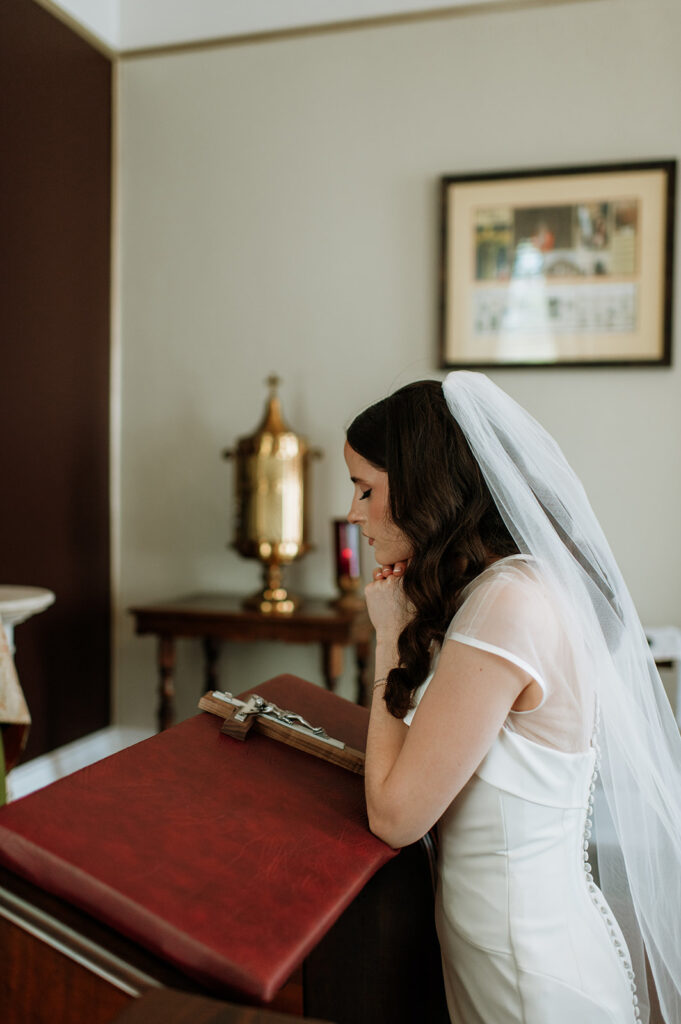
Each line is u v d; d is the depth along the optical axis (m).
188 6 4.03
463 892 1.32
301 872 1.07
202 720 1.46
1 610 2.59
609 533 3.62
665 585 3.58
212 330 4.05
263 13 3.94
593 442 3.63
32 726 3.65
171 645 3.67
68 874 1.00
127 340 4.16
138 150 4.12
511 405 1.42
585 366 3.60
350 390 3.89
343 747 1.39
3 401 3.43
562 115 3.64
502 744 1.29
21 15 3.48
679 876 1.48
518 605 1.25
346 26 3.85
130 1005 0.83
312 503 3.94
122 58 4.12
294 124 3.93
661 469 3.57
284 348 3.96
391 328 3.84
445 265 3.72
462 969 1.33
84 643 3.99
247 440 3.61
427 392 1.42
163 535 4.14
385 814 1.20
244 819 1.17
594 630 1.35
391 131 3.82
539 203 3.64
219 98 4.01
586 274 3.61
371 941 1.37
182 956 0.93
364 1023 1.38
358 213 3.86
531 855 1.29
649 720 1.50
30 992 1.00
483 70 3.71
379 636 1.46
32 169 3.56
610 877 1.66
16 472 3.51
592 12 3.60
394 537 1.45
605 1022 1.27
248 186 3.99
